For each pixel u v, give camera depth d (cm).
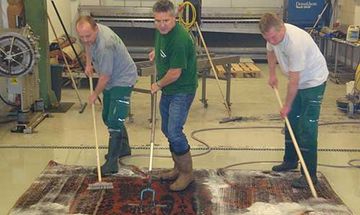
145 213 321
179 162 351
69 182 372
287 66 341
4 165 411
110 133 387
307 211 325
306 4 850
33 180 378
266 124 536
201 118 559
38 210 325
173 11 315
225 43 974
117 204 334
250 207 331
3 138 482
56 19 792
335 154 443
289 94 339
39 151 446
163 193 353
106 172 387
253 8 945
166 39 321
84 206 331
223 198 345
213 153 443
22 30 497
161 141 475
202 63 554
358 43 697
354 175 395
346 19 880
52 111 584
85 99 643
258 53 964
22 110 505
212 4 945
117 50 362
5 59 478
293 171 398
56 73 597
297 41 328
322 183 372
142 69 485
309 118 352
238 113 581
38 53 509
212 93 686
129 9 927
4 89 566
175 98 334
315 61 342
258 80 784
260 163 419
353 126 531
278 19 324
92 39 341
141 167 404
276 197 348
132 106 611
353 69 846
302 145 360
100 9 929
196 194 351
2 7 560
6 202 341
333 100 652
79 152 444
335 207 332
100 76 359
